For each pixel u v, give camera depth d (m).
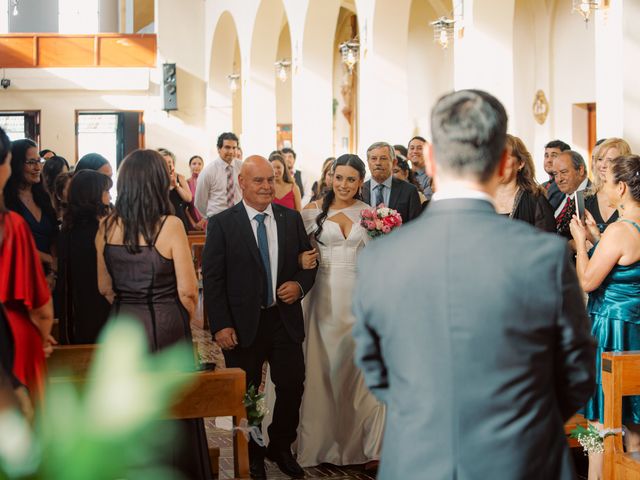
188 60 24.62
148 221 4.05
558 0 15.44
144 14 30.66
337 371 5.49
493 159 2.15
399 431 2.08
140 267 4.05
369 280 2.17
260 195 5.16
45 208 5.90
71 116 24.20
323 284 5.52
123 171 4.08
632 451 4.33
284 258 5.22
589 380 2.12
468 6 9.77
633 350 4.39
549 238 2.08
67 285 4.79
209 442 6.01
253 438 4.73
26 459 1.55
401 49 12.39
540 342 2.05
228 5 21.62
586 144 15.40
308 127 15.58
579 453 5.50
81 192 4.77
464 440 2.01
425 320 2.07
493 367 2.02
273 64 19.41
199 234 11.73
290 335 5.21
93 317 4.71
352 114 22.66
